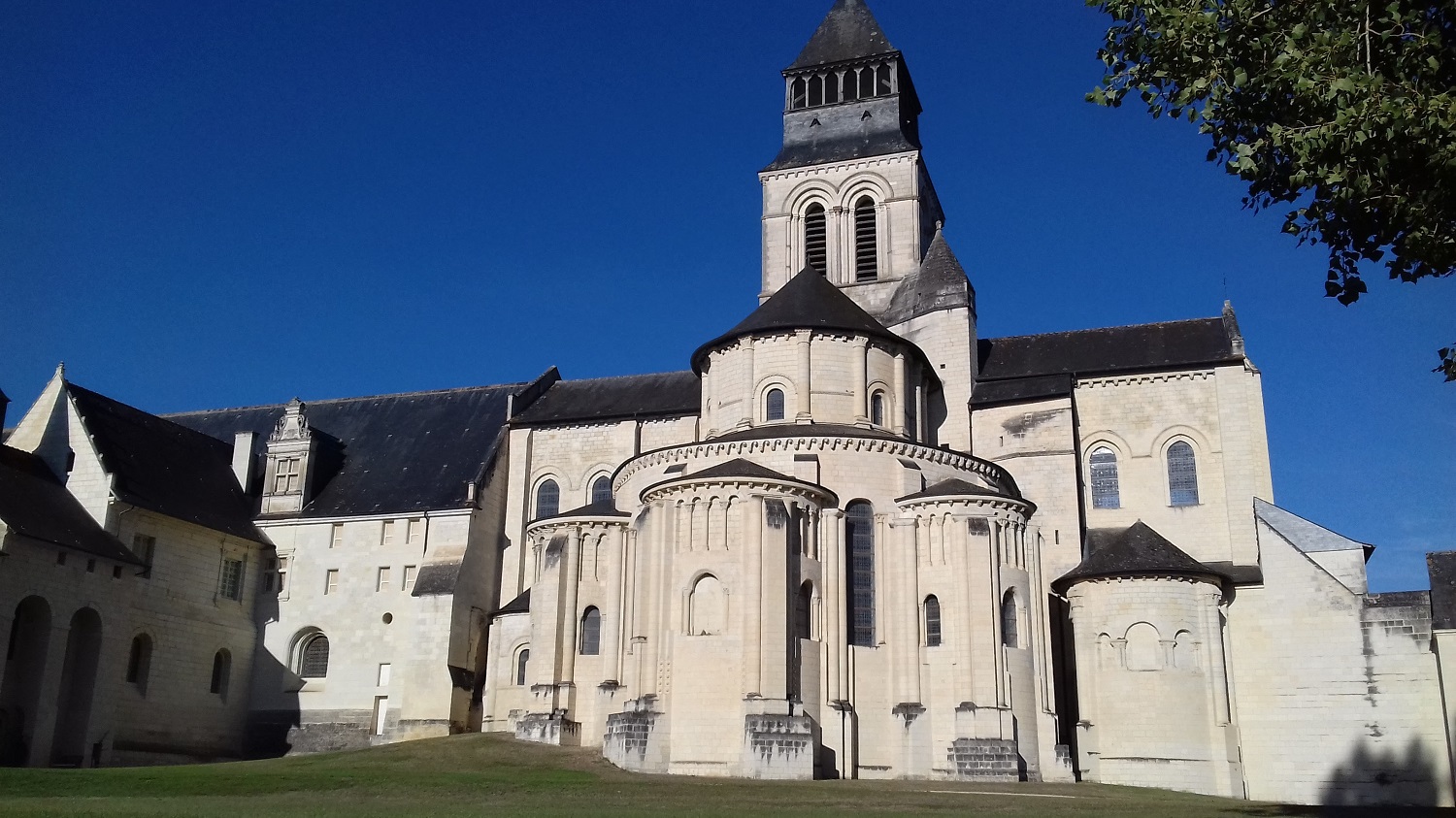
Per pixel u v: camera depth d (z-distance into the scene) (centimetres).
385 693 7188
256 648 7538
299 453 7938
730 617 5194
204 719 7100
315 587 7550
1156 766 5600
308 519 7694
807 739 5003
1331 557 6216
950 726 5309
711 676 5147
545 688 5925
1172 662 5738
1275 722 5988
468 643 7212
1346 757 5838
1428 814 4259
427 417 8544
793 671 5169
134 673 6688
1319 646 6009
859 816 3384
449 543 7375
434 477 7850
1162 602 5816
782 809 3612
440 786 4322
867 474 5731
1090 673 5859
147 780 4400
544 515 7825
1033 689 5456
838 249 8381
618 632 5891
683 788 4353
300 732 7250
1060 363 7350
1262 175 2827
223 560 7462
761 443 5744
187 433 8006
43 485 6512
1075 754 5791
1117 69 2975
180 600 7038
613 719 5347
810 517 5478
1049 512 6719
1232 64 2764
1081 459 7019
